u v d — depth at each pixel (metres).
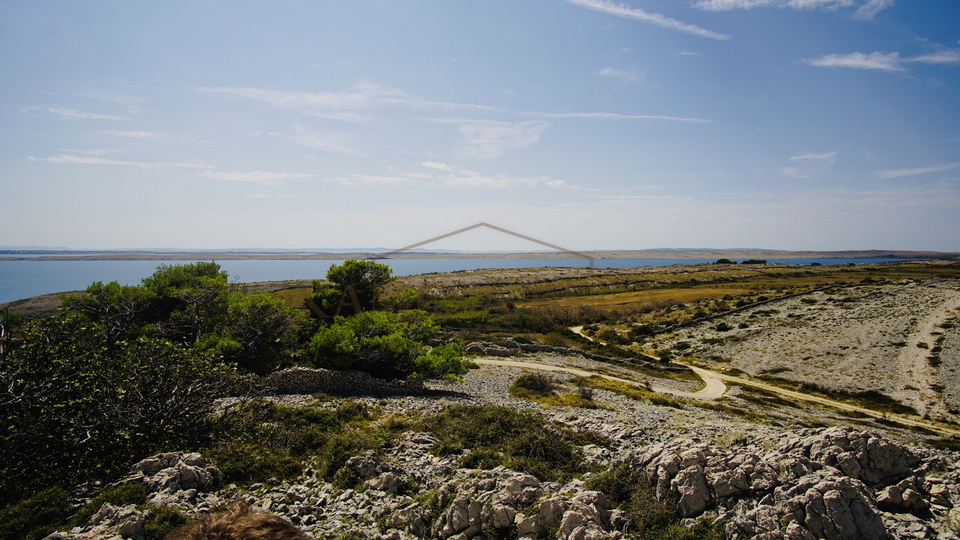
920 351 65.19
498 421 22.06
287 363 37.75
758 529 9.59
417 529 12.09
